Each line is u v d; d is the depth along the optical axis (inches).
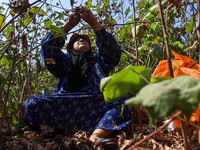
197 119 37.5
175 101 11.0
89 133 55.6
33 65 87.3
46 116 55.3
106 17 91.1
